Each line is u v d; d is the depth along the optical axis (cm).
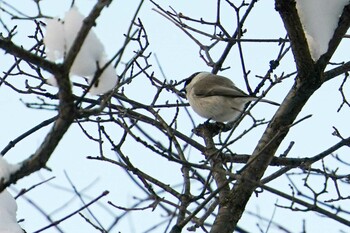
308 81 1055
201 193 933
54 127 636
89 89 630
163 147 1026
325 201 1059
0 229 827
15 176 660
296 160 1160
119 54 636
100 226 992
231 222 1021
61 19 684
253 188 1045
